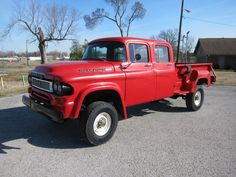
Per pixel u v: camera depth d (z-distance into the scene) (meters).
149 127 6.32
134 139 5.44
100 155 4.61
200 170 4.04
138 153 4.70
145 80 6.14
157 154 4.65
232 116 7.50
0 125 6.38
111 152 4.74
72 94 4.69
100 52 6.00
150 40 6.38
